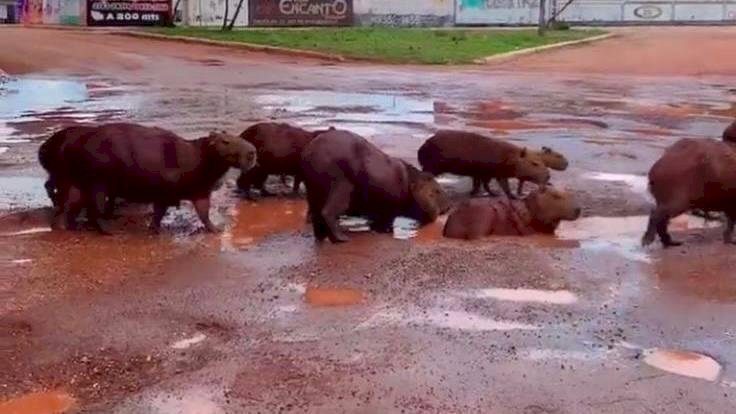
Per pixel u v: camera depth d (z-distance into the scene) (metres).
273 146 11.21
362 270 9.24
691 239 10.06
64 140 10.17
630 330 8.28
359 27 51.81
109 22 52.41
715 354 7.99
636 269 9.32
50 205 10.99
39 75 26.28
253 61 32.69
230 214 10.81
